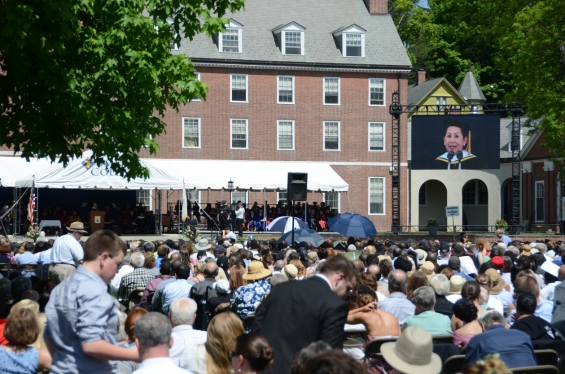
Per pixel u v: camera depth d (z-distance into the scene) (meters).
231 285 12.90
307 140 56.03
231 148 54.62
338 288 6.93
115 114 16.50
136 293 13.95
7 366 6.81
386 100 57.41
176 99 18.28
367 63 56.88
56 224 40.91
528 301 9.23
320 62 56.19
